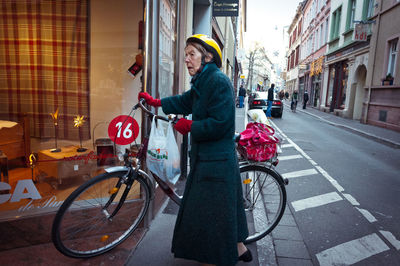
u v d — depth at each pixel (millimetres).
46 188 2582
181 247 1919
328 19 21031
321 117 15688
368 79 12891
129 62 3275
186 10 4297
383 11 11906
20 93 3000
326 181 4594
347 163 5828
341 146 7699
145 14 2443
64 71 3125
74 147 3066
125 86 3311
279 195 2623
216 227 1821
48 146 3039
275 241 2707
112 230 2434
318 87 23547
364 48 13680
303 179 4680
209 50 1792
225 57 14078
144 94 2211
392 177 4938
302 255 2484
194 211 1854
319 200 3779
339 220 3197
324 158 6223
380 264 2387
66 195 2621
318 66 22547
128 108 3322
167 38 3180
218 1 8398
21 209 2385
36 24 3029
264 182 2627
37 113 3043
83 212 2143
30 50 3023
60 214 1989
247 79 47000
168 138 2129
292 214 3342
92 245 2291
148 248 2387
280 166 5488
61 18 3082
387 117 11117
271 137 2447
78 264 2145
